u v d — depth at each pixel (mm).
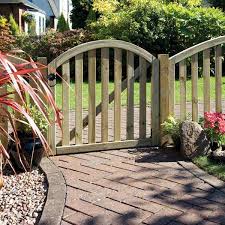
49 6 34688
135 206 3430
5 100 2342
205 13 12453
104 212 3326
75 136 4988
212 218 3197
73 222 3162
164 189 3789
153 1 12562
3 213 3297
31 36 13789
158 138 5250
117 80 5078
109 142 5109
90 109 5016
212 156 4520
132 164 4531
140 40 12422
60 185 3848
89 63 4945
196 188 3805
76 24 23500
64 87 4867
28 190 3791
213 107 8352
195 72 5254
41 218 3172
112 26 12773
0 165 2393
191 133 4668
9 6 23078
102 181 4008
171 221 3162
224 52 12453
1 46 7012
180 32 12352
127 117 5168
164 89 5184
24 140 4168
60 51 13227
